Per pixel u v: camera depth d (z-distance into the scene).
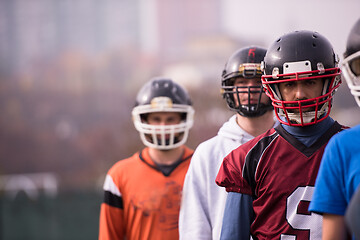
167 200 12.79
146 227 12.75
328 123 7.40
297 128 7.36
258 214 7.47
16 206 32.53
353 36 6.11
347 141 5.85
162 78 13.62
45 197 32.56
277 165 7.35
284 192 7.22
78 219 32.34
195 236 9.40
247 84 9.95
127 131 143.62
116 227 12.95
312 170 7.16
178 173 13.04
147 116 13.42
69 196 32.53
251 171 7.57
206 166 9.79
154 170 12.99
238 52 10.16
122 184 12.94
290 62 7.05
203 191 9.74
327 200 5.89
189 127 13.33
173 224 12.73
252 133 10.06
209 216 9.68
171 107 12.95
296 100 7.10
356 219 4.82
